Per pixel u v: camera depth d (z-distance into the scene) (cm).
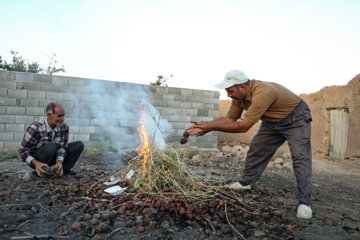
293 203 326
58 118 337
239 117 345
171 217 256
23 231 215
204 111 901
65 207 268
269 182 434
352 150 766
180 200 290
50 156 348
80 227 226
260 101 271
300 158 282
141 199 292
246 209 288
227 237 227
